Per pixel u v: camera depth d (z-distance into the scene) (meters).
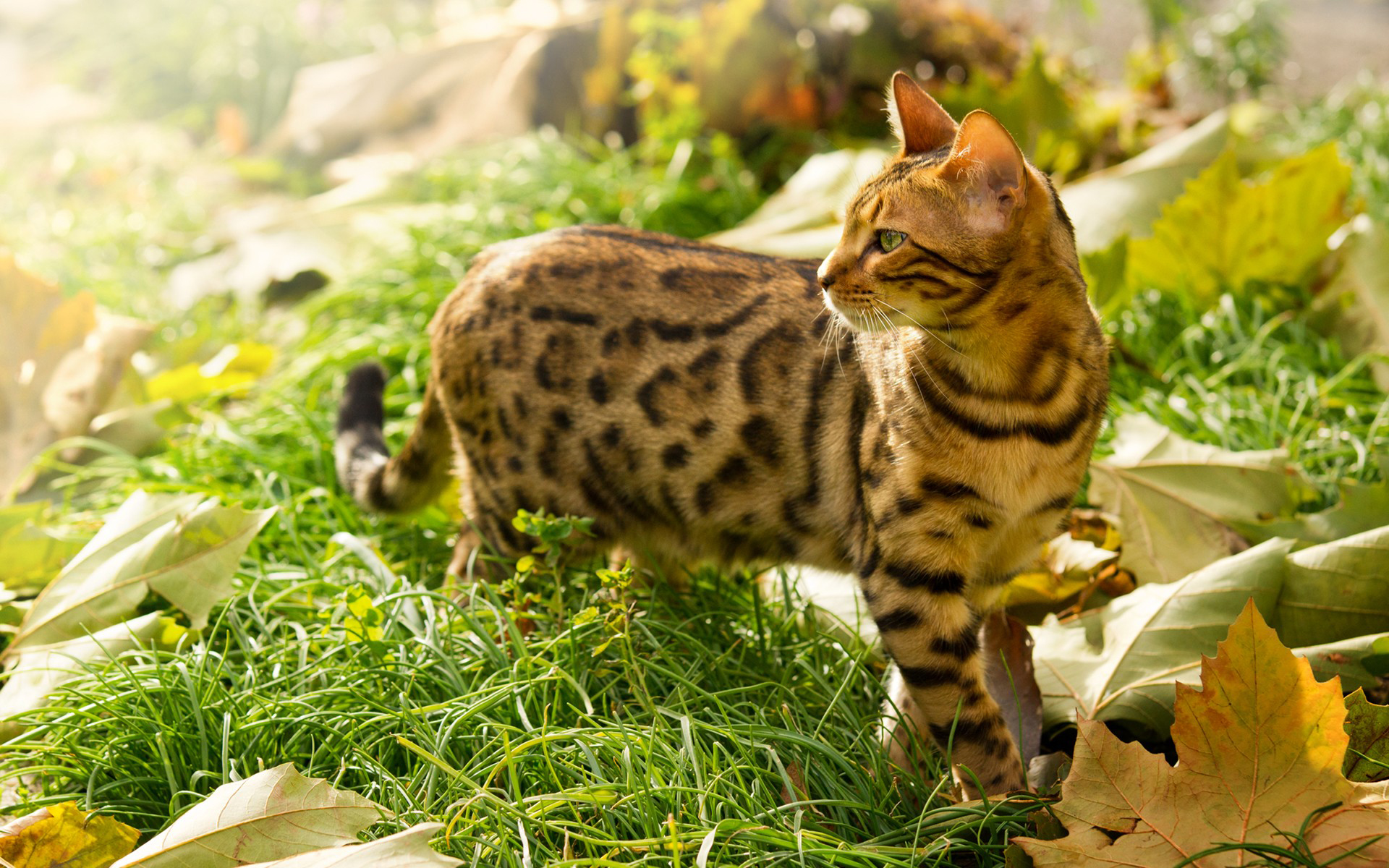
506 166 2.56
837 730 1.63
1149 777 1.51
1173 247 2.07
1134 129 2.69
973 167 1.58
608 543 1.75
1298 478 1.79
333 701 1.64
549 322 1.70
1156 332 2.05
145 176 3.30
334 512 1.89
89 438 1.94
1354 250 2.00
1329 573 1.65
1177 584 1.67
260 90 4.04
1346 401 1.91
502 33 3.22
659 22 2.67
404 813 1.56
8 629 1.69
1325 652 1.61
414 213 2.43
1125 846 1.50
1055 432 1.61
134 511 1.73
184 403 2.01
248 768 1.59
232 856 1.50
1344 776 1.51
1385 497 1.72
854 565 1.65
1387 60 3.70
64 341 1.95
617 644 1.67
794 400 1.66
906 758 1.64
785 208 2.26
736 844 1.54
